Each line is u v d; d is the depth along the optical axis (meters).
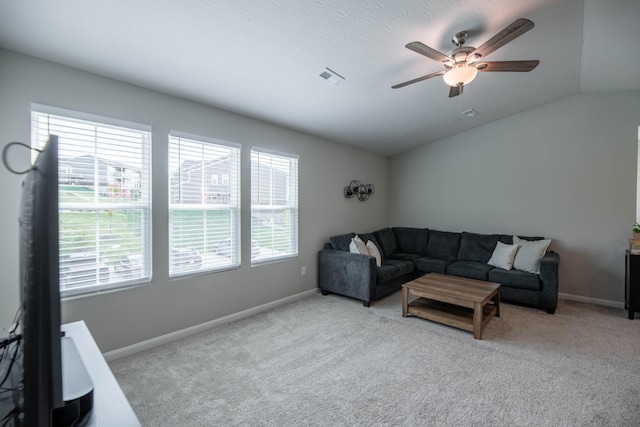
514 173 4.43
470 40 2.43
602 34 2.48
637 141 3.59
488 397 1.93
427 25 2.21
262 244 3.59
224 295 3.18
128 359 2.40
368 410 1.81
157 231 2.65
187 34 2.01
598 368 2.26
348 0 1.90
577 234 3.94
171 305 2.75
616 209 3.70
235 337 2.82
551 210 4.13
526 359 2.40
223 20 1.92
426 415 1.76
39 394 0.63
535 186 4.25
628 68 3.05
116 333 2.41
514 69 2.29
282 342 2.71
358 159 5.16
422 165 5.45
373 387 2.04
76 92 2.22
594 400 1.89
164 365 2.31
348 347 2.62
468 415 1.76
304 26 2.07
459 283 3.32
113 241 2.41
